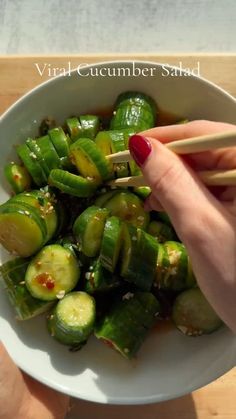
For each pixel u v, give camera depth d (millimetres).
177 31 393
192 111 327
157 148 243
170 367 300
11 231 300
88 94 322
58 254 300
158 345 311
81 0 395
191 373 293
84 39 391
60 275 299
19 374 307
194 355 300
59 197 314
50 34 391
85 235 294
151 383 294
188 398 331
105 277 297
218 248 237
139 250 291
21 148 312
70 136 320
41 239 299
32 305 300
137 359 306
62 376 295
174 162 241
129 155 278
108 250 282
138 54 361
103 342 310
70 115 328
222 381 333
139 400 286
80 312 294
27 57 355
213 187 261
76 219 307
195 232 237
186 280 306
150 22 394
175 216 240
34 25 392
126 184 294
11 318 303
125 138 304
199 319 300
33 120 318
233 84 357
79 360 304
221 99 312
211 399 331
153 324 311
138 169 304
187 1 395
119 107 322
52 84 307
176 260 302
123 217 306
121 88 322
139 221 309
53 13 393
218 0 396
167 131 271
